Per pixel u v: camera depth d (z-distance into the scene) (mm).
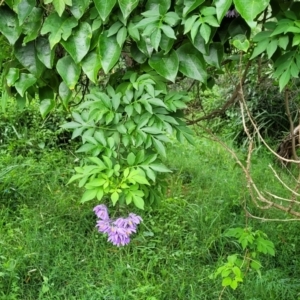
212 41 1978
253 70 4371
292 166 5445
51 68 2078
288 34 1861
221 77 6062
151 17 1795
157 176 2625
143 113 2008
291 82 2717
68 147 5746
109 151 1960
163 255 3811
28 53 2039
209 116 2852
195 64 1945
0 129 5758
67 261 3605
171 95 2045
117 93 2053
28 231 3881
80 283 3418
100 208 2617
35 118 5898
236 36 1931
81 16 1859
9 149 5375
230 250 3934
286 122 6496
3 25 1940
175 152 5996
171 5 1880
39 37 1990
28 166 4949
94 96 2021
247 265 3020
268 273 3488
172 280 3504
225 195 4824
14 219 4145
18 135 5582
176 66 1906
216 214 4332
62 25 1869
